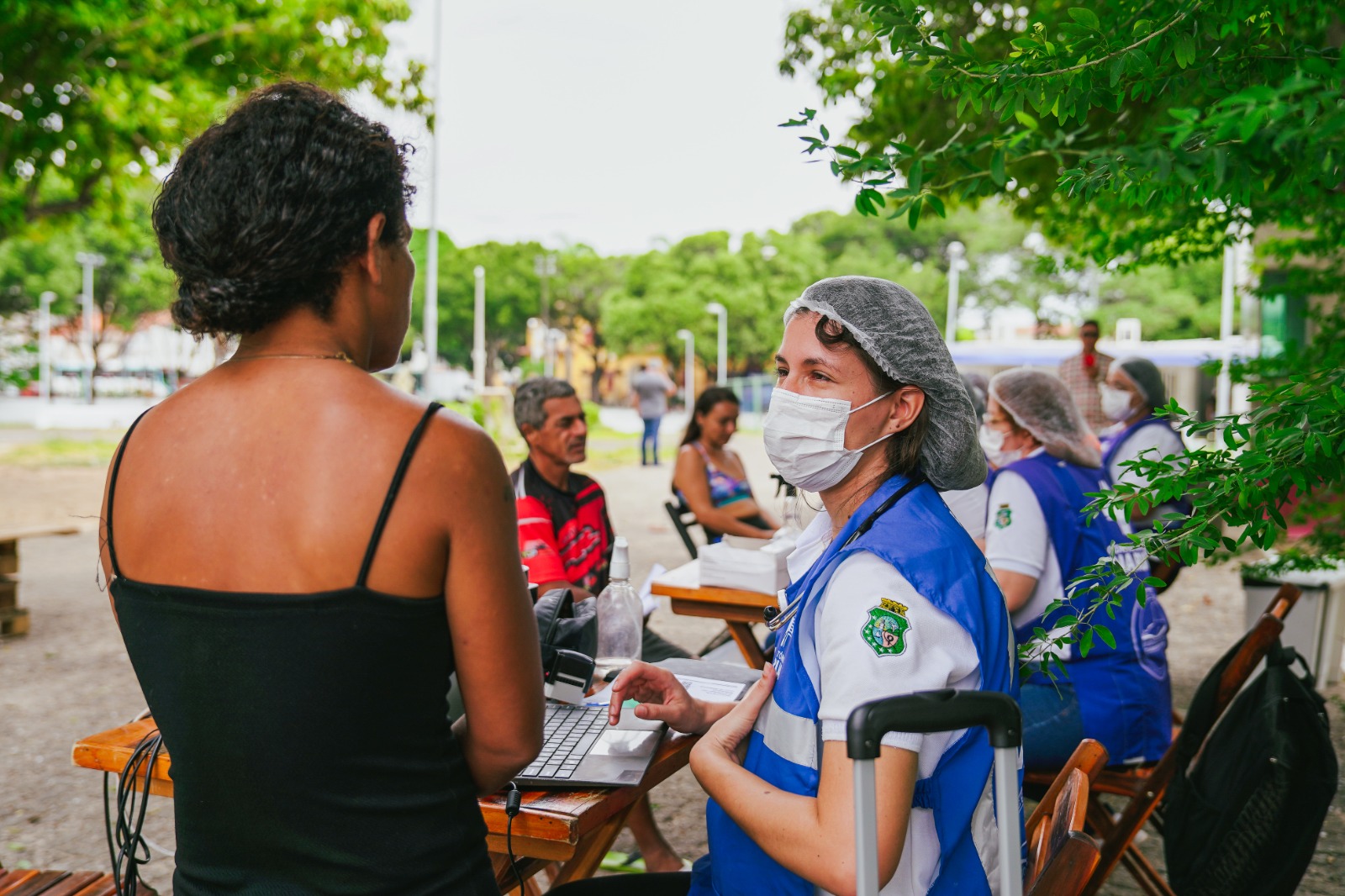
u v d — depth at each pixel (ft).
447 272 210.38
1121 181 4.98
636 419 135.33
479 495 3.72
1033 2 14.87
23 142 33.06
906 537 4.66
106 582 3.99
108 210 39.06
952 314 124.98
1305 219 9.53
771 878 4.77
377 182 3.85
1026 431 9.94
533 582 11.16
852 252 188.14
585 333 221.25
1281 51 5.56
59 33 30.81
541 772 5.72
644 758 5.89
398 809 3.69
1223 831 7.29
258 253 3.63
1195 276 139.64
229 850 3.74
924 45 5.60
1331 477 5.05
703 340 185.47
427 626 3.67
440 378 170.50
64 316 161.99
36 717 15.75
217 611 3.56
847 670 4.33
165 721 3.71
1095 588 5.72
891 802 4.20
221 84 35.99
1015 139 6.16
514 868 5.47
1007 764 3.64
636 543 32.91
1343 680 17.19
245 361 3.85
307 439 3.62
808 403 5.05
